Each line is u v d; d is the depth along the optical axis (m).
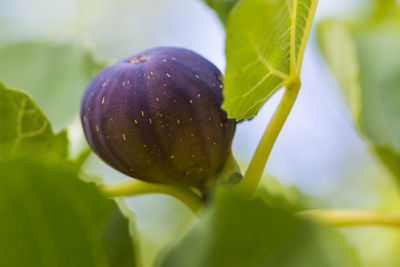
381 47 0.50
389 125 0.47
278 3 0.34
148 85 0.37
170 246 0.33
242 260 0.32
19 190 0.33
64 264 0.34
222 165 0.39
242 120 0.39
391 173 0.46
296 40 0.36
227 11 0.43
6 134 0.40
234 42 0.35
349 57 0.47
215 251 0.32
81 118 0.39
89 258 0.34
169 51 0.39
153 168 0.38
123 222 0.35
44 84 0.48
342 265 0.32
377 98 0.48
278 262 0.32
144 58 0.38
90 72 0.48
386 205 0.66
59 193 0.34
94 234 0.35
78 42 0.49
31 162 0.33
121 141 0.38
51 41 0.49
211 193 0.38
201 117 0.37
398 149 0.46
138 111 0.37
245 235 0.32
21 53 0.49
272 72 0.36
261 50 0.35
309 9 0.36
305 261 0.32
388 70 0.49
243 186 0.37
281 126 0.38
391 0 0.61
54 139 0.40
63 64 0.49
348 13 0.64
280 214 0.32
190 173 0.38
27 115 0.39
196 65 0.38
